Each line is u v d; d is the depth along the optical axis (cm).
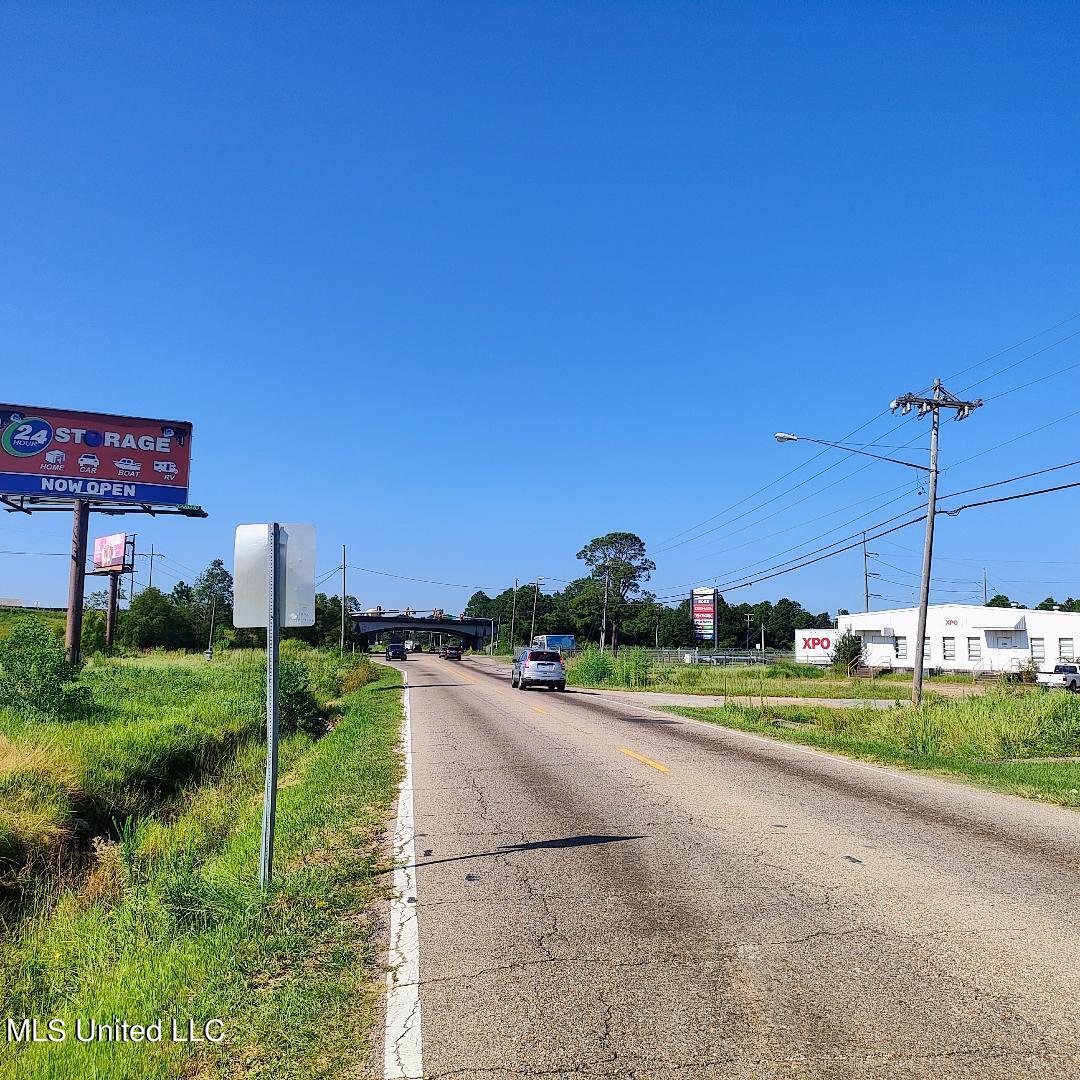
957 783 1199
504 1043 429
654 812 995
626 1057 411
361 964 541
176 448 3569
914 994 475
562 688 3725
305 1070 411
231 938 577
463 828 929
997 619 5953
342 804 1076
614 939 573
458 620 13188
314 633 10462
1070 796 1075
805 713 2389
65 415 3447
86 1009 498
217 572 11681
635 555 12419
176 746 1512
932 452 2484
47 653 1770
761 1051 413
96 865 947
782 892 672
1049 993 473
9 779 1058
